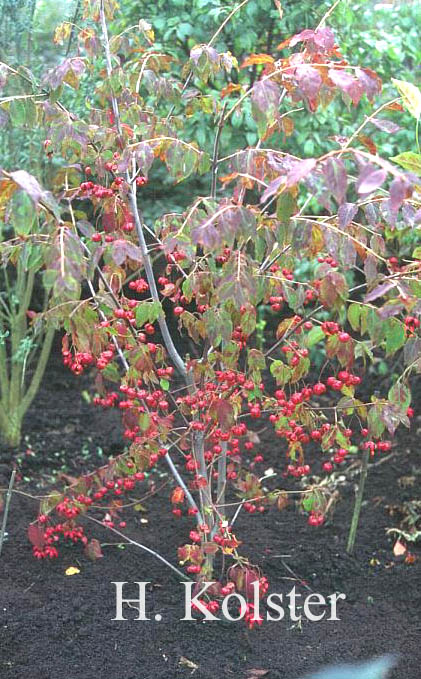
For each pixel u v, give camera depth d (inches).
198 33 170.7
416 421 171.5
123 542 127.4
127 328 95.0
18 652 99.7
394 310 75.7
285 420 102.3
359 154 70.1
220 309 85.7
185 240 83.6
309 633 106.8
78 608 108.8
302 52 90.9
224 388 98.2
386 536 131.3
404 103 92.4
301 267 173.5
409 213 86.0
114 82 94.0
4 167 149.5
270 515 137.9
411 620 110.3
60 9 147.9
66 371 199.9
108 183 110.8
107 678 95.8
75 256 73.7
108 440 164.6
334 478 150.6
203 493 105.5
